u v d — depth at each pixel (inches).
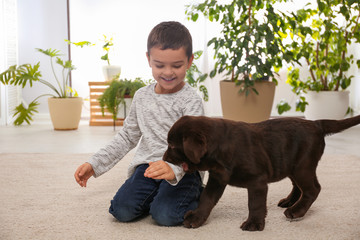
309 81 188.7
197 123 61.6
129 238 64.7
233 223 71.0
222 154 62.4
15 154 129.6
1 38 191.2
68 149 141.6
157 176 63.0
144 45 218.2
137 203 71.3
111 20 217.0
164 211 69.2
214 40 166.7
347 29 200.2
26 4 216.1
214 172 64.8
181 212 70.1
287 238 64.3
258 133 66.3
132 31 217.6
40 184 96.7
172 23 71.9
